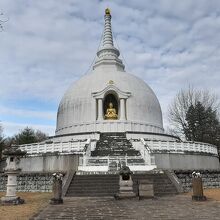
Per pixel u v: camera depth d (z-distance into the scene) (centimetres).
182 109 5116
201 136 4903
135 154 2867
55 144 2864
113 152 2916
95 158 2627
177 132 5100
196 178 1661
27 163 2772
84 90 4141
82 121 3953
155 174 2180
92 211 1255
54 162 2648
